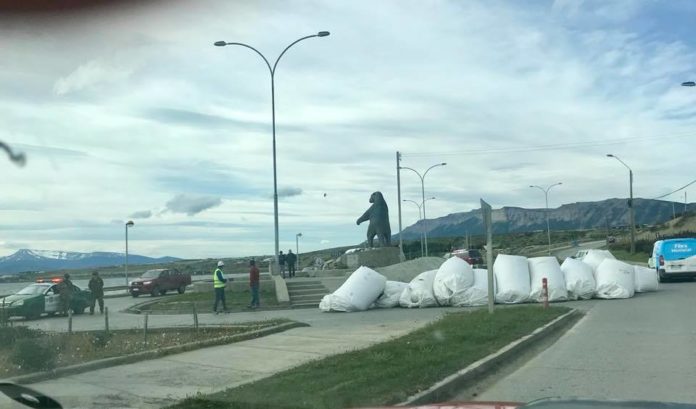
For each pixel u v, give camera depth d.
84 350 11.74
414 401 7.57
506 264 24.16
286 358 10.90
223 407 7.17
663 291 26.81
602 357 11.18
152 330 15.56
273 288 28.66
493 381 9.32
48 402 7.82
